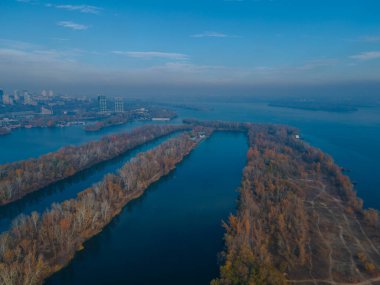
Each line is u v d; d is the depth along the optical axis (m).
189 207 179.50
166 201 188.38
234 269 105.00
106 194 176.25
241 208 155.38
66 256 123.62
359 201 171.12
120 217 167.12
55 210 145.75
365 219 154.25
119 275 119.75
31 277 106.38
